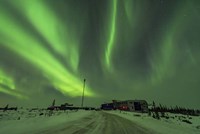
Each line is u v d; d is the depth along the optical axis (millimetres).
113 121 20547
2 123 13133
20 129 10570
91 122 17469
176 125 21781
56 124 13969
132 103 67188
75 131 10672
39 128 11234
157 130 14875
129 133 11828
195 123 27812
